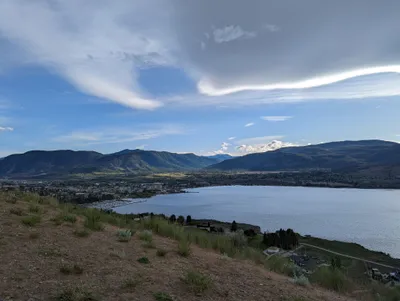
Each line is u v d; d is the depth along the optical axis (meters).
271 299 5.39
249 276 6.79
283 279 7.30
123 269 5.64
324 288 7.67
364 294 7.63
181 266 6.50
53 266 5.26
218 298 5.03
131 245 7.67
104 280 4.97
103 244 7.27
